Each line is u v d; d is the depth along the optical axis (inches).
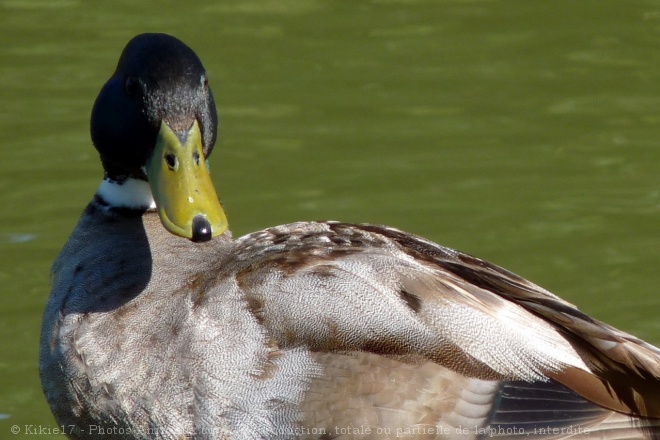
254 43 719.7
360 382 302.4
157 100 330.6
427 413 300.4
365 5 781.3
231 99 649.6
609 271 496.4
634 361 298.5
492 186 563.5
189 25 745.0
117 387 314.5
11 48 709.3
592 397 302.7
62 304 329.7
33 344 449.4
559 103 647.1
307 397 303.4
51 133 610.9
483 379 302.4
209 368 308.3
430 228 526.0
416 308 305.4
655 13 764.6
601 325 304.7
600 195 555.8
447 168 579.2
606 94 658.2
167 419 310.7
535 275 492.1
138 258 331.9
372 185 562.3
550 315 308.0
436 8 776.9
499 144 602.9
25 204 543.8
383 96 654.5
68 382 321.7
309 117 630.5
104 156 346.9
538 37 731.4
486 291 308.8
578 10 770.8
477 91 661.9
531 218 535.2
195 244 336.5
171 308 317.4
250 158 588.4
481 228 526.6
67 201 546.9
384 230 339.3
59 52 703.7
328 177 569.6
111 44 713.0
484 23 751.7
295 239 331.6
